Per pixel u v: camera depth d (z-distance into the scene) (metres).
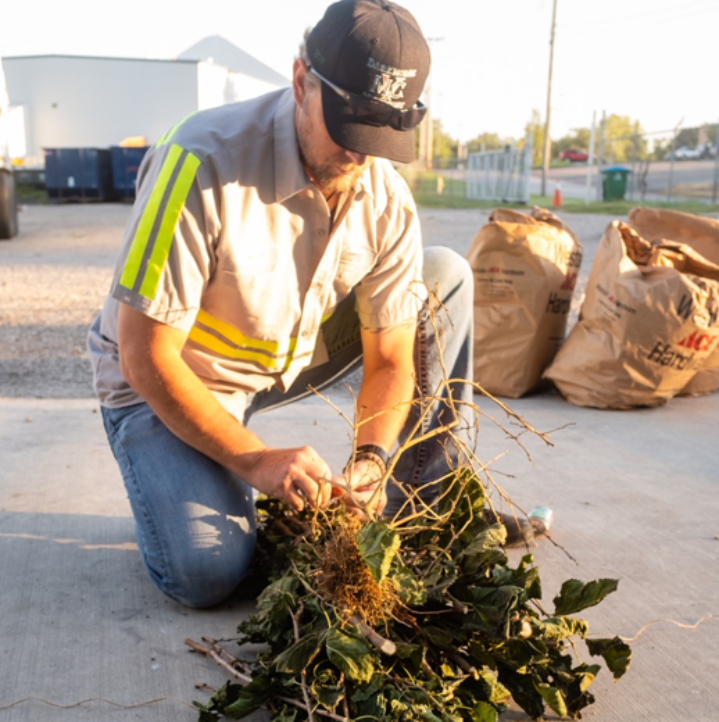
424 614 2.04
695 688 2.11
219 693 1.89
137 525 2.41
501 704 1.96
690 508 3.21
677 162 37.66
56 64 34.12
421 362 2.76
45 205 28.67
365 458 2.39
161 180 2.14
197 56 42.34
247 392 2.58
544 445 3.93
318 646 1.82
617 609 2.47
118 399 2.48
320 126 2.04
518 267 4.61
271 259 2.25
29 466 3.53
